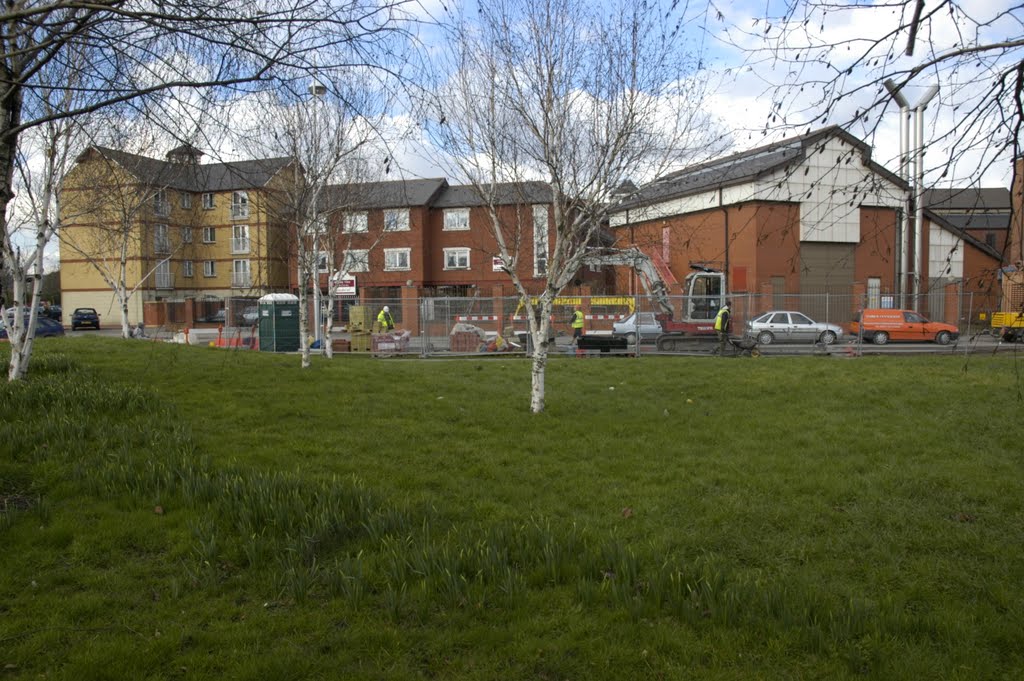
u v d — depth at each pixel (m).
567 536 5.24
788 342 24.50
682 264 32.81
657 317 21.95
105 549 4.98
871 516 6.23
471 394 11.85
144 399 8.90
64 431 7.24
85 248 25.30
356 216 22.89
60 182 10.98
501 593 4.46
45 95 7.30
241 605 4.31
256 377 11.95
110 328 44.56
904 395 12.05
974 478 7.32
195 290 42.25
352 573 4.58
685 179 10.77
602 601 4.40
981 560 5.38
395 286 47.16
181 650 3.78
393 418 9.66
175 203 16.78
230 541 5.08
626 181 10.66
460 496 6.48
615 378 14.15
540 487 6.95
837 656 3.81
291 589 4.39
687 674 3.66
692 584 4.50
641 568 4.89
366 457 7.66
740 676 3.65
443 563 4.64
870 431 9.52
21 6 5.25
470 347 21.52
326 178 14.50
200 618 4.11
